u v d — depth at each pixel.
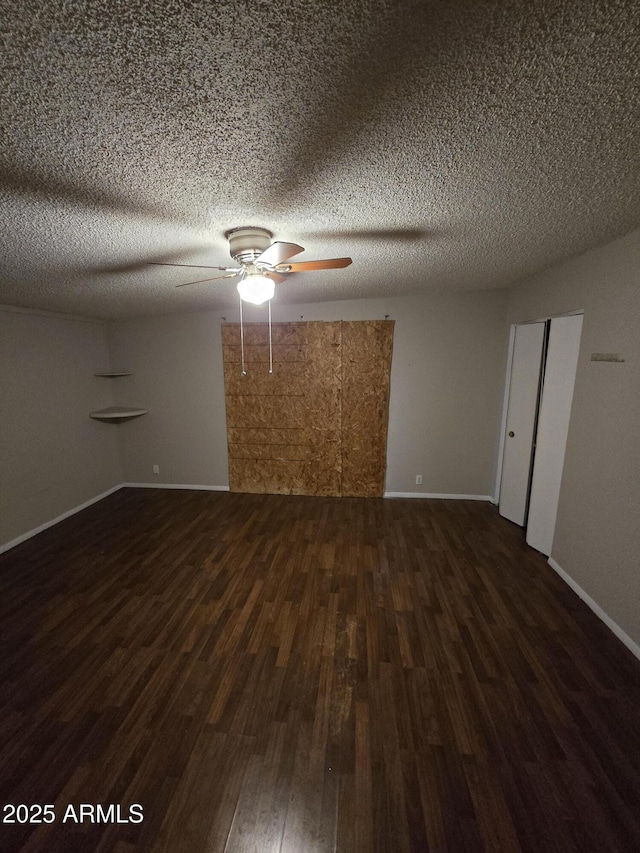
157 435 4.63
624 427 2.06
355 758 1.49
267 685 1.83
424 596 2.51
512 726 1.62
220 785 1.40
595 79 0.83
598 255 2.26
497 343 3.86
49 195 1.32
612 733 1.58
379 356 4.03
